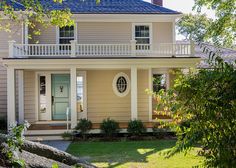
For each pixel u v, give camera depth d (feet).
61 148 44.14
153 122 59.93
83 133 52.54
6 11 32.71
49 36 64.54
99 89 63.57
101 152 40.68
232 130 11.05
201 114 11.83
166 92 13.73
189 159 34.65
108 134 52.01
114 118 63.52
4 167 15.07
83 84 63.16
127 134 54.39
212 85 11.46
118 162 34.37
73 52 54.80
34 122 61.57
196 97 11.82
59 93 63.36
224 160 11.21
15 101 57.11
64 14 30.45
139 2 68.33
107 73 63.67
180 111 12.59
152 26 65.57
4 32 61.82
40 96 62.90
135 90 54.85
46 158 20.21
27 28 60.49
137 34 65.77
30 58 53.01
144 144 46.78
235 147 11.05
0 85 61.77
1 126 57.52
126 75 63.67
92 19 64.90
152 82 62.85
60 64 53.78
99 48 61.77
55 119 63.21
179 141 13.19
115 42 65.31
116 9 64.80
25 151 19.84
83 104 63.10
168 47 58.39
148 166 32.24
